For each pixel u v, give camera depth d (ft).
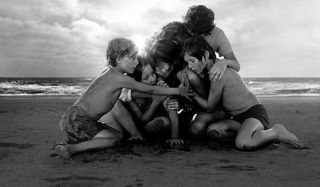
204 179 8.26
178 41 12.13
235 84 12.21
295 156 10.71
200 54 11.58
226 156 10.83
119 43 11.16
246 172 8.90
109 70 11.48
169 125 12.42
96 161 10.07
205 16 12.38
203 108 12.39
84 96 11.27
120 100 12.45
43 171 9.03
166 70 12.16
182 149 11.71
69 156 10.26
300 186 7.63
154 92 11.43
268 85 111.75
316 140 13.65
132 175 8.64
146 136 13.08
